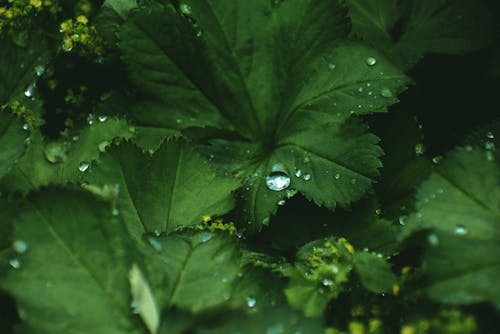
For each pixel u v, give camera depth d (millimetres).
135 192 509
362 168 516
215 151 536
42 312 466
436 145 545
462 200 478
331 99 529
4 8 545
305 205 523
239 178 515
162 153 512
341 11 536
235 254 485
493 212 475
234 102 542
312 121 529
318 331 460
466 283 462
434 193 481
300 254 508
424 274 471
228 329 459
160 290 477
